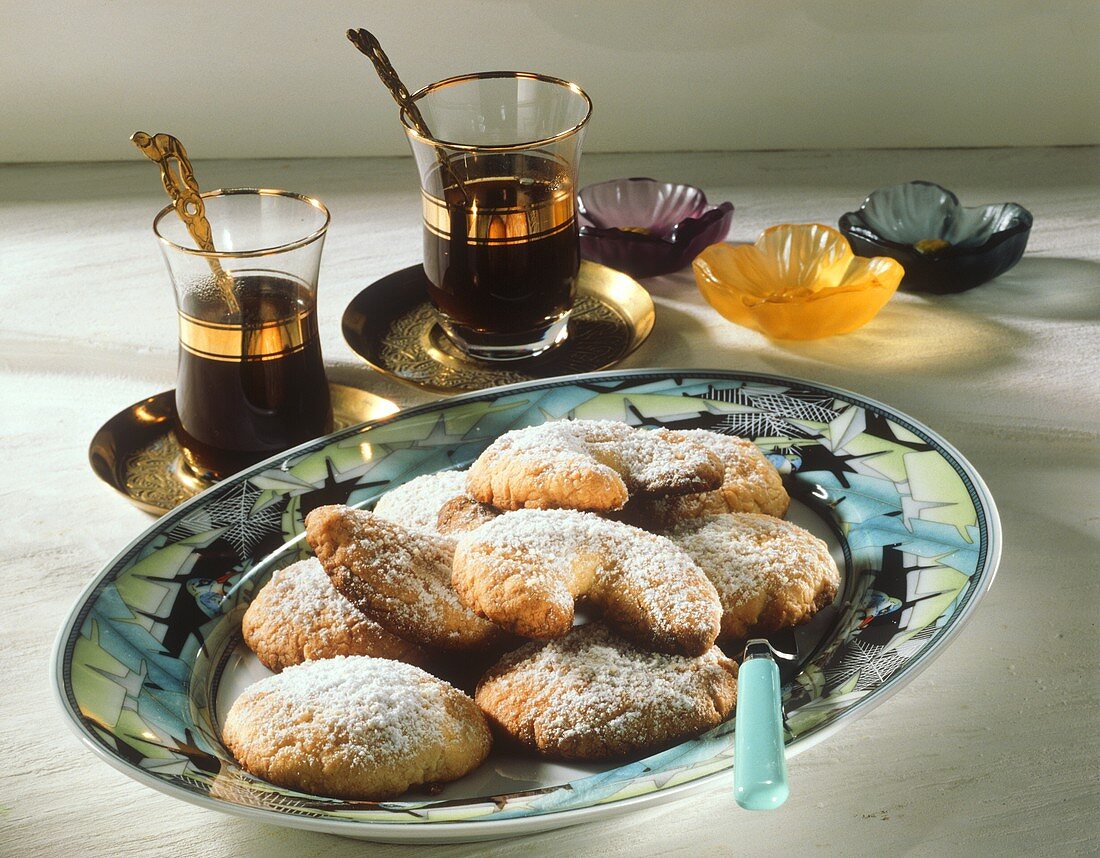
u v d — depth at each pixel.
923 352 0.87
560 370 0.85
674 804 0.66
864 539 0.73
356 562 0.68
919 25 1.08
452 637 0.68
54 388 0.86
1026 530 0.75
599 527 0.69
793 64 1.09
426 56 1.09
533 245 0.83
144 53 1.08
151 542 0.73
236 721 0.66
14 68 1.08
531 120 0.87
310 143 1.12
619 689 0.66
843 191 1.03
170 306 0.93
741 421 0.79
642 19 1.08
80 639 0.69
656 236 0.94
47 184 1.08
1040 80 1.09
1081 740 0.67
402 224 1.01
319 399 0.79
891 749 0.67
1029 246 0.96
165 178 0.76
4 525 0.78
